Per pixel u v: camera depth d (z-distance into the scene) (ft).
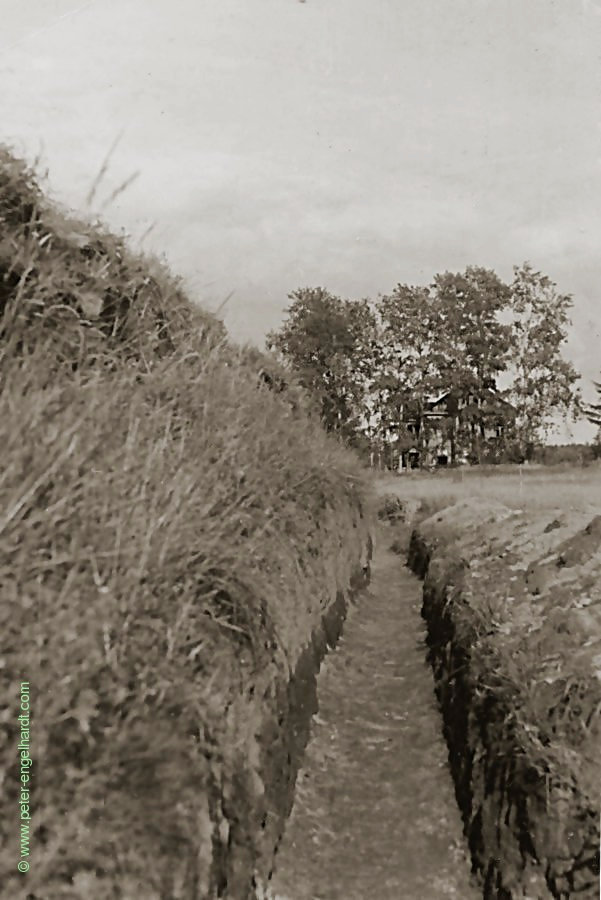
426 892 14.35
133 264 22.74
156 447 14.98
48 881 8.28
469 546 36.37
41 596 10.25
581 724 14.44
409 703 23.61
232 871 11.15
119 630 10.90
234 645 13.66
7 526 10.46
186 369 21.25
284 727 16.52
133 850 9.18
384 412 110.52
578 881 11.51
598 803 12.48
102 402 15.37
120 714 10.19
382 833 16.37
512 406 117.29
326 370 100.42
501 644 19.79
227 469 18.76
